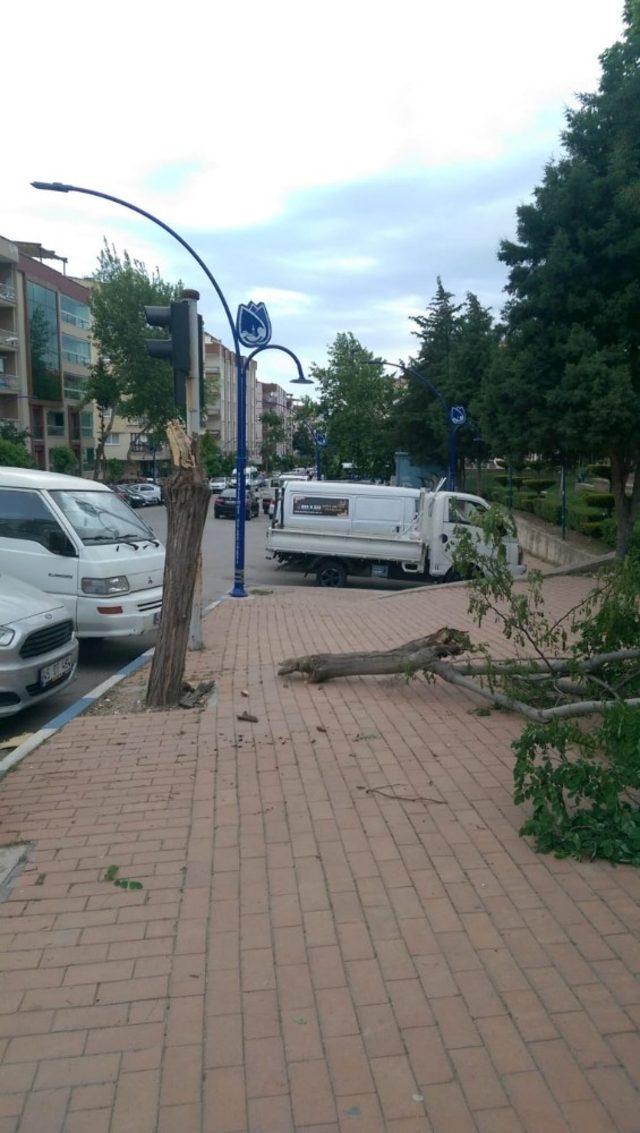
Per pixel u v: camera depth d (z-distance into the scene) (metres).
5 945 3.53
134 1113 2.60
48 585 9.45
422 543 17.94
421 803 4.95
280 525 18.69
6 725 7.25
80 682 8.88
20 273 51.41
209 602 15.22
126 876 4.12
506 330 15.62
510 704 6.51
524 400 14.71
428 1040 2.90
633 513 15.50
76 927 3.66
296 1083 2.71
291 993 3.17
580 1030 2.93
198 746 6.07
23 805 5.05
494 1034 2.92
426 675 7.29
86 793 5.22
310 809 4.88
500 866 4.15
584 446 14.26
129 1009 3.10
